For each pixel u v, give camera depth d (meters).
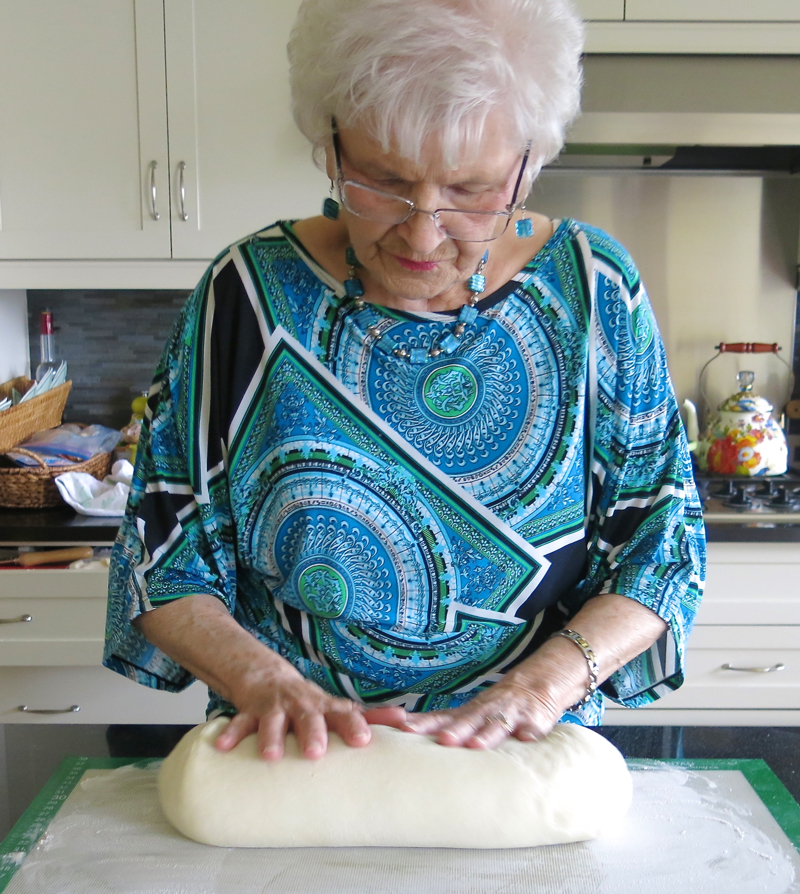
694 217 2.23
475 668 0.81
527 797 0.68
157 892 0.62
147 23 1.88
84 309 2.29
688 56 1.88
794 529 1.76
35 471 1.86
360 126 0.66
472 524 0.78
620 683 0.82
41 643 1.76
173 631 0.77
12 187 1.95
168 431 0.82
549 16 0.67
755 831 0.69
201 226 1.95
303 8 0.71
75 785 0.78
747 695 1.86
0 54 1.90
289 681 0.75
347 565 0.78
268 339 0.80
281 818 0.68
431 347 0.78
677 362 2.31
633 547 0.81
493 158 0.66
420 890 0.62
